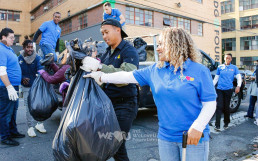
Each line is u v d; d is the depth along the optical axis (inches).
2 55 138.7
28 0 1174.3
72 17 812.6
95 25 681.0
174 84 63.8
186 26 870.4
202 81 62.6
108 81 75.6
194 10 892.0
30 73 167.2
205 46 944.9
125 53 90.6
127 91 90.7
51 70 136.2
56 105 142.8
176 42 63.9
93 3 690.8
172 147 67.4
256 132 187.6
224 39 1513.3
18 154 134.3
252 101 236.8
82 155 66.7
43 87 140.4
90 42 82.0
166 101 65.6
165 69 67.3
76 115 66.3
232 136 177.0
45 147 145.9
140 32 703.1
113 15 170.9
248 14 1414.9
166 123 67.0
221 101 192.1
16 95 142.6
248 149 150.4
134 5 678.5
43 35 223.3
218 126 190.9
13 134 161.2
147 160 128.6
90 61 74.2
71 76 85.3
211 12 967.6
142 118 223.9
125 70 85.0
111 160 124.6
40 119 141.9
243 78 267.6
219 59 1008.9
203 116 60.9
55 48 240.1
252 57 1400.1
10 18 1136.8
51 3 968.3
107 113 71.2
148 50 203.3
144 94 190.9
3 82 139.4
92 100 70.2
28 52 162.4
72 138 65.1
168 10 789.2
